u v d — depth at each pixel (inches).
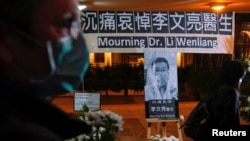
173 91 159.6
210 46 170.9
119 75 417.1
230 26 172.6
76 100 133.3
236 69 110.5
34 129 23.1
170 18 166.2
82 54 30.3
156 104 158.6
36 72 26.4
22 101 25.3
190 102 362.6
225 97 109.9
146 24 164.4
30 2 25.4
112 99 391.5
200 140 115.4
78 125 29.5
